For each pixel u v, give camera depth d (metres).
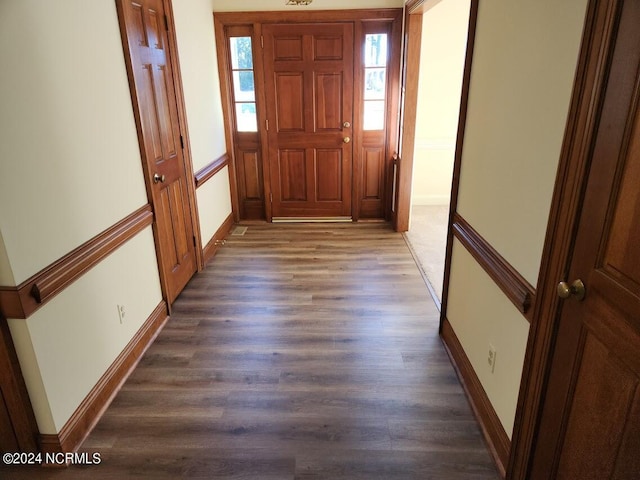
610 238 1.04
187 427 1.89
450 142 5.10
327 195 4.63
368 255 3.78
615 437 1.04
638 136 0.94
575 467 1.22
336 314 2.82
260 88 4.23
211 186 3.86
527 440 1.46
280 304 2.96
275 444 1.80
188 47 3.27
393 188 4.49
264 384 2.17
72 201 1.79
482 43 1.86
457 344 2.28
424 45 4.72
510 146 1.58
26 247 1.51
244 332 2.63
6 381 1.58
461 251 2.21
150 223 2.54
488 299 1.83
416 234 4.30
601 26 1.03
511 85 1.57
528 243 1.45
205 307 2.93
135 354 2.34
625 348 1.00
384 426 1.89
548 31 1.30
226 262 3.68
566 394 1.25
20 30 1.48
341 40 4.07
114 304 2.14
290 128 4.38
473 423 1.90
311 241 4.14
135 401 2.05
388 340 2.53
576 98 1.13
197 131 3.48
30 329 1.54
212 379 2.21
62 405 1.73
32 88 1.54
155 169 2.62
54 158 1.67
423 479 1.64
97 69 1.99
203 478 1.65
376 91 4.29
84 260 1.83
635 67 0.94
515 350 1.57
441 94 4.92
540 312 1.35
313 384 2.16
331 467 1.69
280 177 4.57
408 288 3.17
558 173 1.22
